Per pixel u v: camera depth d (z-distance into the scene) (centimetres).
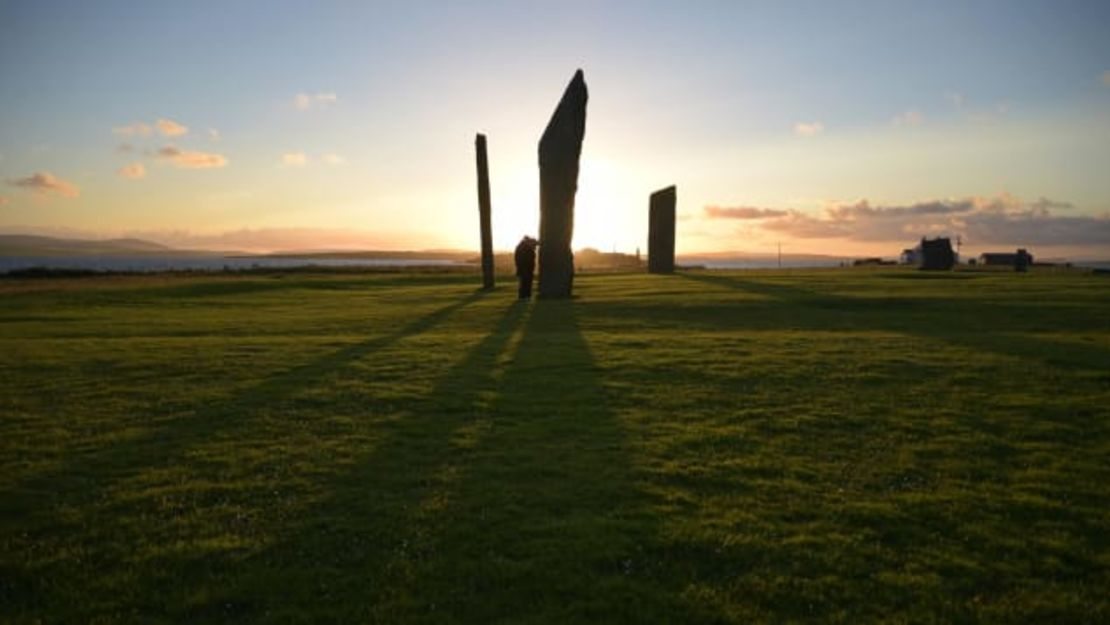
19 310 3531
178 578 827
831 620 745
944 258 6725
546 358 1986
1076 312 2944
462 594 791
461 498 1023
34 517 978
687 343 2217
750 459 1172
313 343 2298
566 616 752
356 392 1602
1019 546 884
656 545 888
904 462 1159
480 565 845
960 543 898
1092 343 2173
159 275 6969
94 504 1016
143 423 1379
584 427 1338
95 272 7831
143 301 4009
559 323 2773
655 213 5981
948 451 1206
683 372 1791
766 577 823
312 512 988
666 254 5934
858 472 1120
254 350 2156
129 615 761
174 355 2066
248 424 1368
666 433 1306
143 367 1892
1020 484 1070
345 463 1159
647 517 964
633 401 1527
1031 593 788
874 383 1667
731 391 1602
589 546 884
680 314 3014
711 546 888
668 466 1138
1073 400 1487
